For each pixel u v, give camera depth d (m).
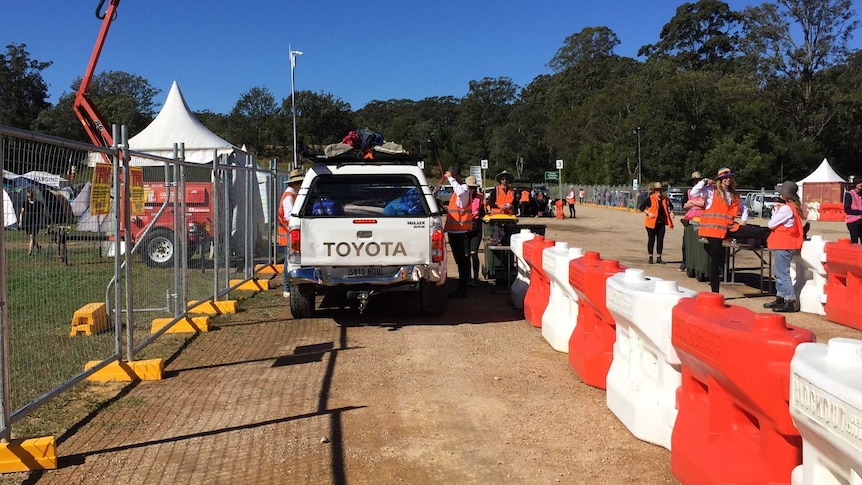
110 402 5.61
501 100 128.88
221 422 5.14
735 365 3.23
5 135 4.38
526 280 9.56
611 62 126.12
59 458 4.47
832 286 9.05
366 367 6.64
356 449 4.60
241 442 4.74
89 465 4.38
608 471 4.19
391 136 100.62
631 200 49.03
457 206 10.55
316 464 4.36
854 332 8.26
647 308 4.42
